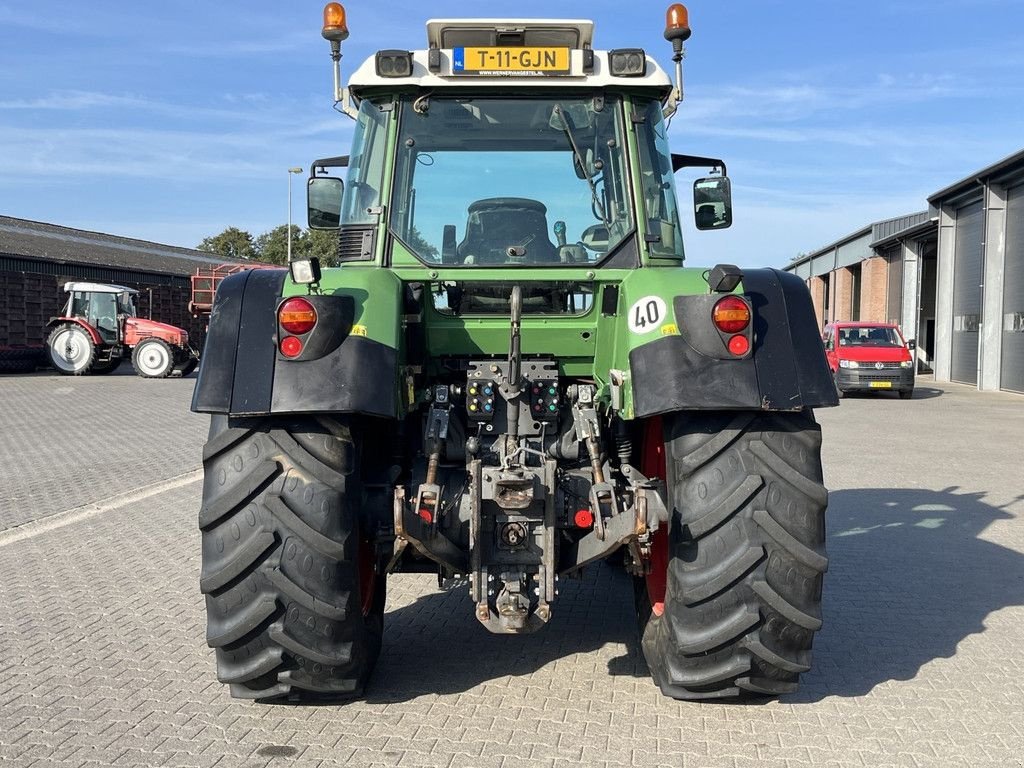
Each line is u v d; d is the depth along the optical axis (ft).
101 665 14.69
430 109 14.12
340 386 11.09
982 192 86.07
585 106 14.11
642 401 11.38
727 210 16.60
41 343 97.40
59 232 131.85
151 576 20.25
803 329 11.78
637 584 14.37
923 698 13.25
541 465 12.13
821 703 13.03
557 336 13.82
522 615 11.57
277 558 11.39
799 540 11.47
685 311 11.55
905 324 109.50
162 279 120.47
